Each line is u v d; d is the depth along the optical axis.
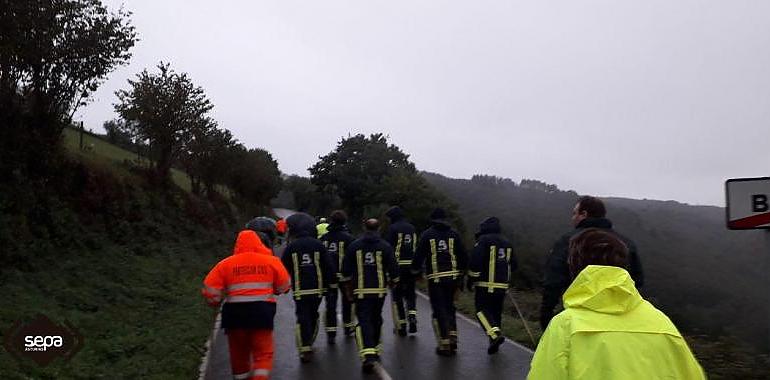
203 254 20.33
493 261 8.15
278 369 7.89
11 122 12.86
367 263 7.85
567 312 2.55
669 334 2.47
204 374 7.58
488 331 8.04
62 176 14.51
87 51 13.19
